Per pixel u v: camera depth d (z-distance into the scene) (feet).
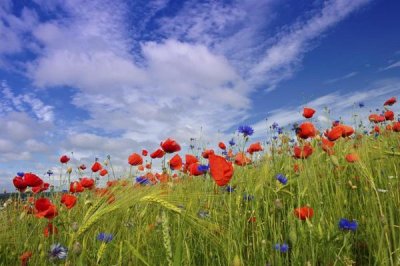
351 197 2.93
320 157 3.56
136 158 3.22
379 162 3.15
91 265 1.92
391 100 4.91
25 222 3.13
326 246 2.06
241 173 3.25
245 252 2.38
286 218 2.52
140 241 2.29
